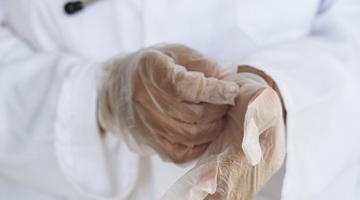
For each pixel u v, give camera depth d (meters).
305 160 0.63
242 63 0.65
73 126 0.66
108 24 0.74
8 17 0.81
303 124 0.62
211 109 0.54
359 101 0.66
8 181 0.77
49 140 0.69
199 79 0.52
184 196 0.49
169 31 0.73
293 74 0.64
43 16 0.76
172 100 0.54
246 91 0.53
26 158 0.70
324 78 0.65
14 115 0.72
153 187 0.70
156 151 0.58
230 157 0.51
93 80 0.65
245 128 0.48
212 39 0.74
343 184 0.72
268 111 0.51
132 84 0.57
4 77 0.73
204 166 0.50
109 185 0.68
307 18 0.76
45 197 0.76
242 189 0.51
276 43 0.74
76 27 0.75
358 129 0.67
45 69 0.72
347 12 0.76
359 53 0.72
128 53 0.66
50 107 0.69
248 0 0.73
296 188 0.63
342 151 0.66
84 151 0.67
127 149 0.67
